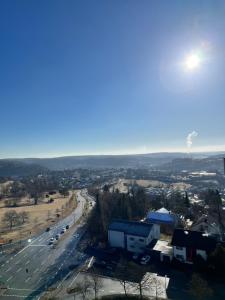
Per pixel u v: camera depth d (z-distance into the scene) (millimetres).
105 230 109938
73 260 88125
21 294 67688
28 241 111125
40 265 85625
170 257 80938
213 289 65250
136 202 146500
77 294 66000
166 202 167375
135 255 87188
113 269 79562
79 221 142375
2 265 87188
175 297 62438
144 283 65438
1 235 122062
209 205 164125
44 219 153750
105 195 156625
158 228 103000
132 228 97562
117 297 63531
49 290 69125
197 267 75375
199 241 80188
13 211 151625
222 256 72125
